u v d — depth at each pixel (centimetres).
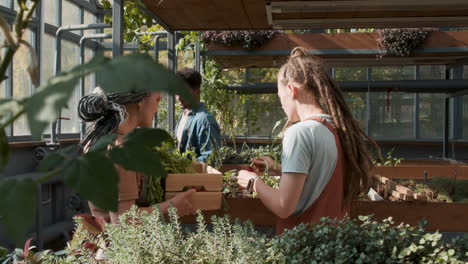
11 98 39
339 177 178
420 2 355
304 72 186
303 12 404
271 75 1002
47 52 711
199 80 346
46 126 32
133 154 46
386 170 460
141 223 146
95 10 852
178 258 130
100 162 42
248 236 138
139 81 35
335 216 177
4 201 36
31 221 36
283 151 176
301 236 133
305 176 171
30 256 139
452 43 684
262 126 1038
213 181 212
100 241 147
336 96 186
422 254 125
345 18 430
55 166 42
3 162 44
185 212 205
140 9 383
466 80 712
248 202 281
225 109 721
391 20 435
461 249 127
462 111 1022
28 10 50
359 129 187
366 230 134
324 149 173
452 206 292
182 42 608
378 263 125
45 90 35
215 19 441
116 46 265
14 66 573
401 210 294
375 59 787
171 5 384
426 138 1047
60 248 526
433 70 1028
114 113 176
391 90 743
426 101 1041
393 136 1058
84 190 40
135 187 172
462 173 455
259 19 442
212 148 337
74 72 36
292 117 194
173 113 525
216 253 132
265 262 128
